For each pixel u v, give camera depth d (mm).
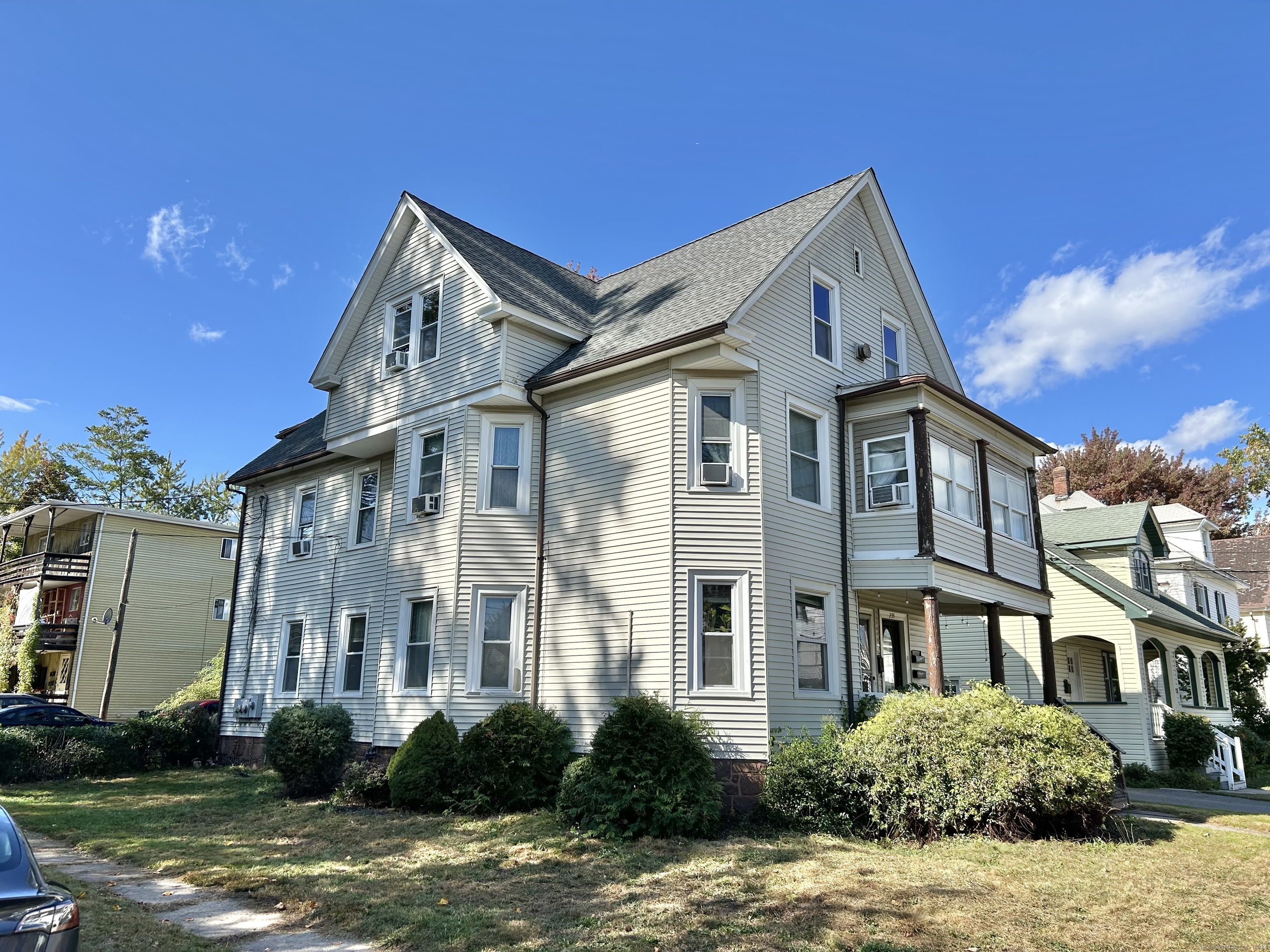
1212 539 45562
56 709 22938
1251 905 7945
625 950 6746
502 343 14836
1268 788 20484
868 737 11148
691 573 12594
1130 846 10297
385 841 10773
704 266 16109
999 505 16625
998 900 7906
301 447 21047
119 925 7461
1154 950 6719
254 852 10484
